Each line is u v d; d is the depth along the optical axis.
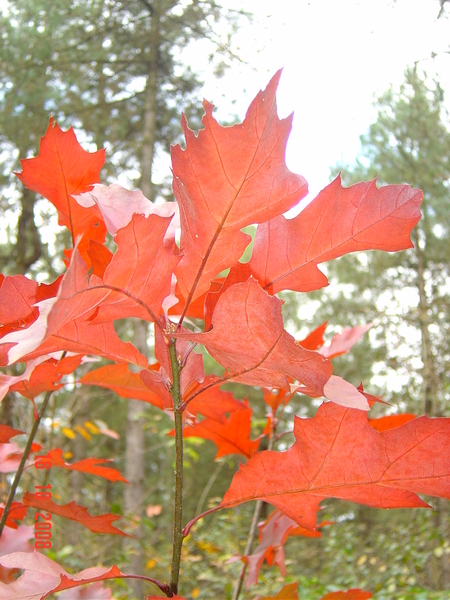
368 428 0.40
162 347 0.44
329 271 5.10
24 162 0.54
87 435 1.51
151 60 4.56
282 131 0.40
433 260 4.30
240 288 0.34
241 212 0.41
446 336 4.14
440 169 3.85
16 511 0.60
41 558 0.45
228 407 0.61
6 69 3.82
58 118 4.18
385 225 0.44
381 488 0.41
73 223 0.58
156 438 5.29
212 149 0.40
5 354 0.40
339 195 0.45
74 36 4.18
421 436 0.40
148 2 4.33
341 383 0.38
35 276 4.00
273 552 0.63
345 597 0.56
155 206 0.51
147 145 4.55
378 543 2.87
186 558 1.99
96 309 0.40
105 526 0.54
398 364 4.21
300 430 0.41
